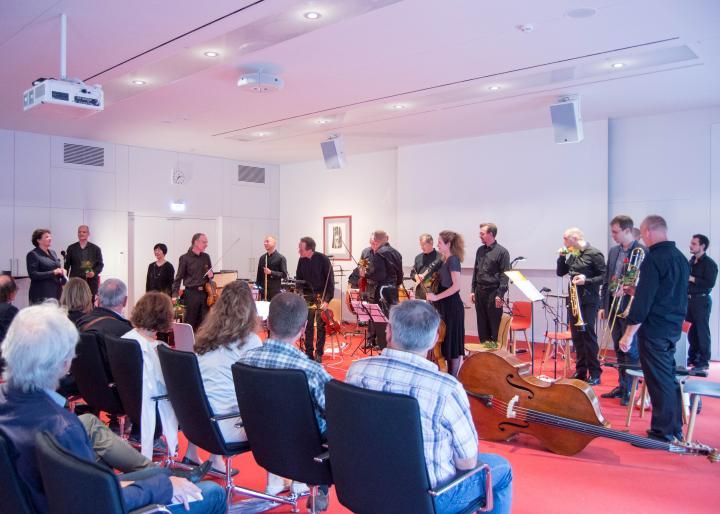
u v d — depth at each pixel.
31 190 8.45
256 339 2.99
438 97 6.47
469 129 8.19
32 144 8.45
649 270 3.93
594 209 7.73
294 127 8.04
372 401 1.90
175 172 10.08
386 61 5.14
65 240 8.79
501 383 4.09
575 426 3.74
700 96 6.49
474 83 5.86
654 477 3.52
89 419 2.14
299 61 5.13
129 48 4.67
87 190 9.02
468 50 4.86
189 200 10.30
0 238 8.17
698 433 4.31
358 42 4.65
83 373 3.48
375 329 7.05
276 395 2.30
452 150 8.97
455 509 2.14
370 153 10.29
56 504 1.48
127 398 3.14
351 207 10.56
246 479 3.51
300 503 3.10
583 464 3.73
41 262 7.29
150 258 9.80
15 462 1.61
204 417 2.68
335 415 2.03
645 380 4.10
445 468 2.07
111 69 5.24
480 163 8.70
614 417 4.71
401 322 2.14
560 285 8.12
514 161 8.37
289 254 11.57
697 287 6.52
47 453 1.46
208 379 2.90
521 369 4.06
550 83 5.91
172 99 6.46
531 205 8.23
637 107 7.02
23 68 5.24
